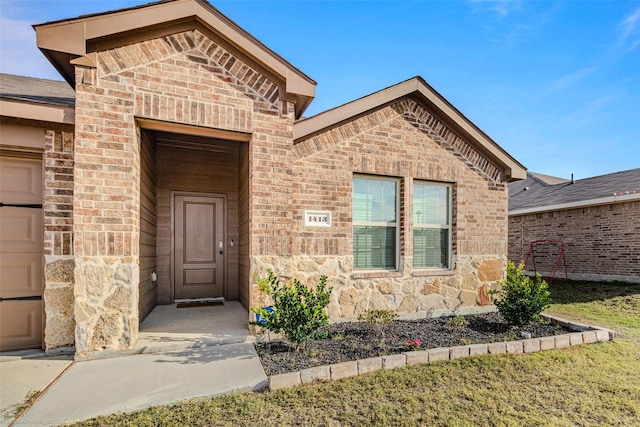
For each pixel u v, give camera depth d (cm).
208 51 435
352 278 540
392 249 603
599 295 859
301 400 289
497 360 389
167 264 665
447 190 654
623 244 990
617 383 336
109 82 386
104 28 374
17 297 402
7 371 338
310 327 383
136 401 279
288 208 474
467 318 584
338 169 541
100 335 375
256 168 459
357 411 273
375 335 462
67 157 405
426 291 597
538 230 1243
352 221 552
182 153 687
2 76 593
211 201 714
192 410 269
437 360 388
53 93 542
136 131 410
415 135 608
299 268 505
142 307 513
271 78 471
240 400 286
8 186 400
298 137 495
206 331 461
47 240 392
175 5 401
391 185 607
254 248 454
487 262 659
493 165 680
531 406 289
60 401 277
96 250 376
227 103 443
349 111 534
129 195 391
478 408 283
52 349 387
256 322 401
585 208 1092
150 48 405
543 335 491
